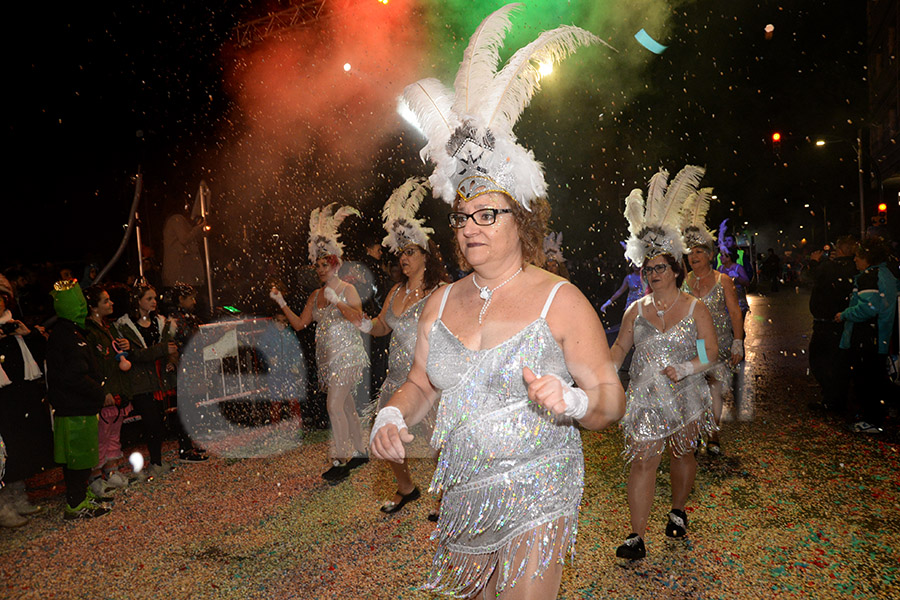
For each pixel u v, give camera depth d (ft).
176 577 12.31
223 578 12.14
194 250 33.47
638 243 13.07
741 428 20.85
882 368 19.63
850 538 12.60
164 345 19.04
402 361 14.96
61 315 15.79
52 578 12.59
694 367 12.23
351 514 14.98
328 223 18.17
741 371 28.71
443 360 7.14
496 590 6.77
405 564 12.26
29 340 19.10
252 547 13.48
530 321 6.86
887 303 19.35
